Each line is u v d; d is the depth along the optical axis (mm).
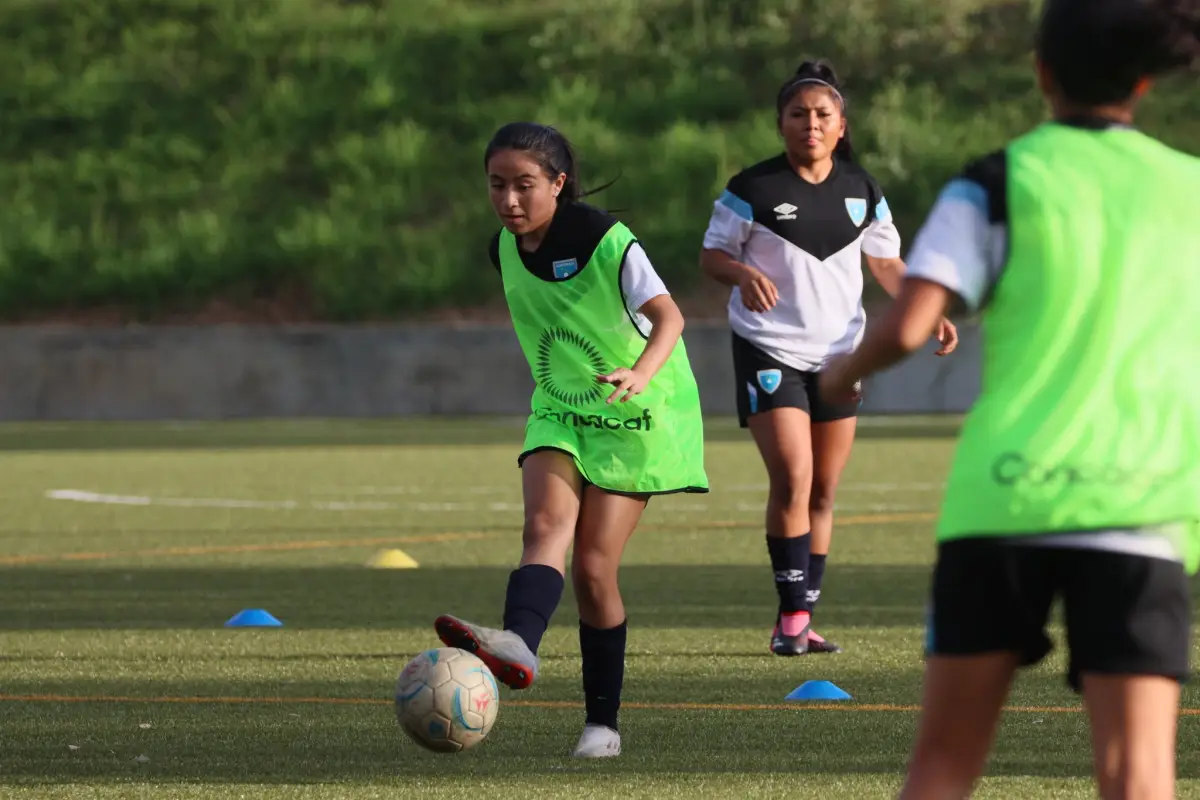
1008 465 10602
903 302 10789
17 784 17312
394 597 33156
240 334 100250
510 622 17359
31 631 29062
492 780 17391
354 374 99688
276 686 23562
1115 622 10398
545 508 18234
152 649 27016
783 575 26188
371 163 123250
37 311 114500
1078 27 10938
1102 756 10414
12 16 139125
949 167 112562
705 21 129625
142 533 45219
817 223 27375
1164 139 112125
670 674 24375
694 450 18859
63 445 79562
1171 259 10711
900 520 46656
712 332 96312
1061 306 10648
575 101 124438
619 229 18438
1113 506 10422
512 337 99250
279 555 40281
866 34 123875
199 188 122875
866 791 16734
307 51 133875
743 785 17047
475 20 135000
